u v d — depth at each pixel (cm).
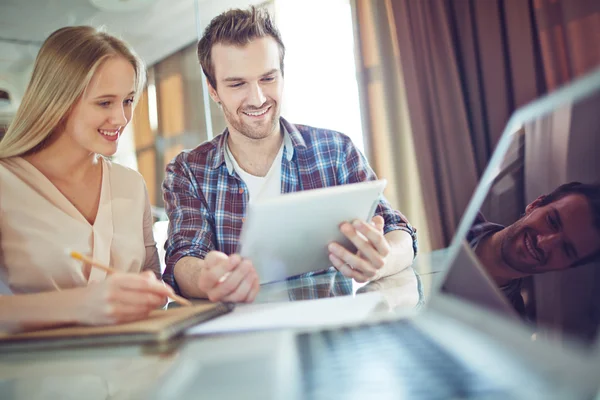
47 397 42
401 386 32
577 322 32
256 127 149
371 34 310
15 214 109
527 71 250
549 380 28
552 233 41
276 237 85
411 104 289
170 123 457
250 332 61
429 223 285
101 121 113
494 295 45
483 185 57
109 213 120
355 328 55
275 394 34
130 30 420
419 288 85
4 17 374
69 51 109
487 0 262
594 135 39
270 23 149
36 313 71
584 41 230
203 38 154
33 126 113
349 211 88
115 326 66
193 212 144
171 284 121
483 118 272
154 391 40
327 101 351
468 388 30
